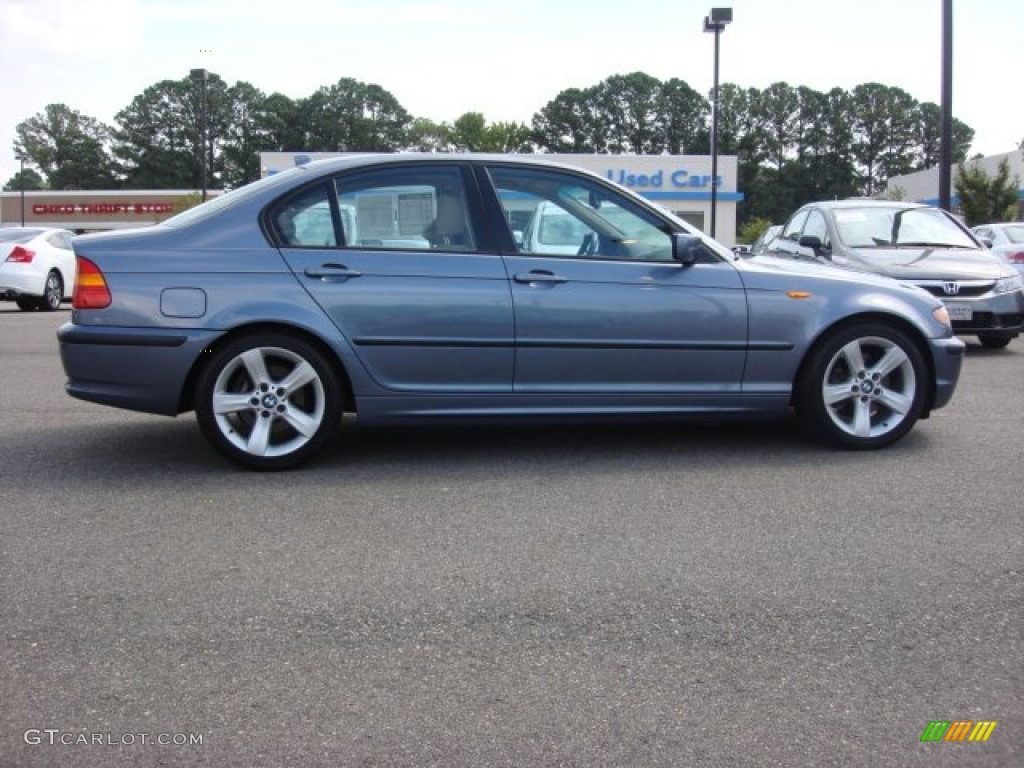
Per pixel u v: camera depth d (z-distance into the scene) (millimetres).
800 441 5535
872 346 5262
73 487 4562
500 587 3354
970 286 9016
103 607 3174
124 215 59562
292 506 4277
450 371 4875
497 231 4949
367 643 2936
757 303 5078
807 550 3717
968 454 5195
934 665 2824
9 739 2418
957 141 92062
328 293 4746
